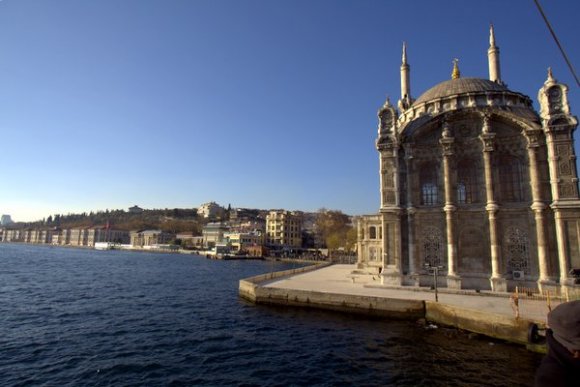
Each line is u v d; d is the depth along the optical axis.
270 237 184.88
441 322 31.23
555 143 37.88
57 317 33.94
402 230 43.75
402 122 52.81
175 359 22.72
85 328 29.97
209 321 32.97
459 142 42.97
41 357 22.72
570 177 36.91
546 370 3.15
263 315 35.41
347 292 39.03
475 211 41.22
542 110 39.56
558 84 38.25
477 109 41.97
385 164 44.38
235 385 18.88
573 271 35.12
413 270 42.31
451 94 44.78
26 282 59.59
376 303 34.47
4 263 99.12
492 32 54.00
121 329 29.81
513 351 24.34
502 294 36.59
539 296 35.34
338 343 26.22
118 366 21.31
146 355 23.36
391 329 30.02
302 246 193.75
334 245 151.62
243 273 89.31
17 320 32.41
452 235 41.09
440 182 43.41
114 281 64.19
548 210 38.28
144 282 63.91
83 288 54.00
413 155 44.72
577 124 36.94
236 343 26.19
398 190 43.56
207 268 103.56
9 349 24.11
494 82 48.00
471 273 40.62
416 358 23.00
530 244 38.78
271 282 48.81
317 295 37.66
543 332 24.39
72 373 20.22
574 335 3.07
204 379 19.61
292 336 28.06
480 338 27.20
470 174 43.12
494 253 39.16
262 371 20.84
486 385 19.00
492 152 40.91
